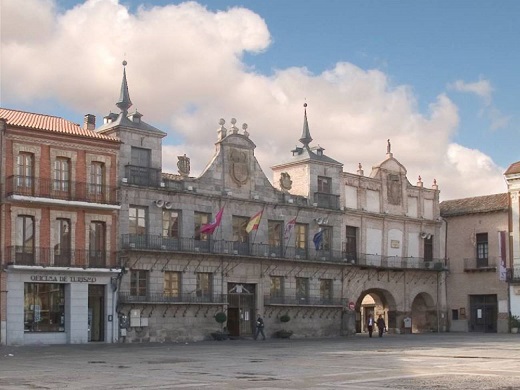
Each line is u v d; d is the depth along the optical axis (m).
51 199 45.91
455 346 40.84
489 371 23.72
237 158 56.53
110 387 19.44
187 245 52.75
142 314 49.78
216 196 54.66
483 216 68.25
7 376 23.25
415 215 69.19
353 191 64.31
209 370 24.84
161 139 52.38
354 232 64.25
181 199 52.91
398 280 66.88
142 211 51.09
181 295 52.12
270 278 57.62
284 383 19.98
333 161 62.78
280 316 57.53
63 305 46.78
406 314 67.06
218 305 53.66
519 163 67.00
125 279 49.34
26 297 45.25
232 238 55.56
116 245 49.16
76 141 47.97
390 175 67.38
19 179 45.50
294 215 59.47
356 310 68.19
